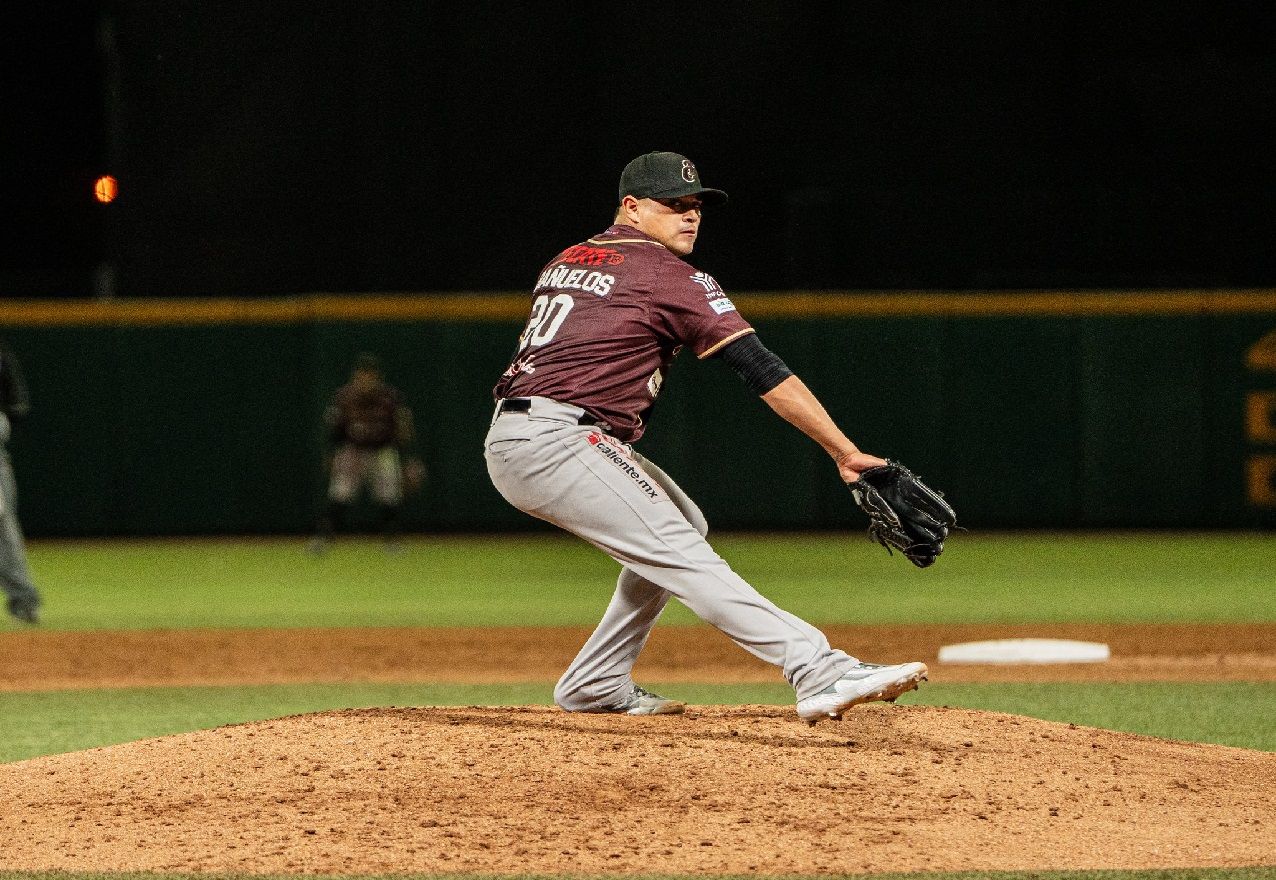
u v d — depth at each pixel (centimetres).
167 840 1573
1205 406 6288
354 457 5978
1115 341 6300
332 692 2941
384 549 6241
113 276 6712
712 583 1705
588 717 1897
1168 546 5956
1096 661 3216
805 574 5084
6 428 3834
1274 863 1505
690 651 3431
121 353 6469
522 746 1762
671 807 1620
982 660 3209
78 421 6475
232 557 5962
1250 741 2319
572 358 1730
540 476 1723
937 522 1683
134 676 3175
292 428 6488
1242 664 3170
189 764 1773
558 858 1504
